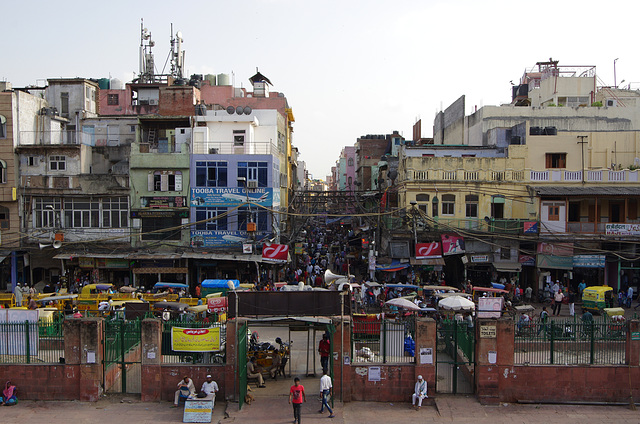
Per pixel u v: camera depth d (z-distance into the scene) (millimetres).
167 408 19938
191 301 30953
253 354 22562
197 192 38312
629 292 35656
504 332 20359
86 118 47562
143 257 37062
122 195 38312
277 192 41844
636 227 37188
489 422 18828
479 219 37844
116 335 21578
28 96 40094
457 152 41469
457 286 39656
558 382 20500
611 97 52406
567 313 33469
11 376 20625
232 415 19188
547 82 52688
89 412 19516
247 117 42031
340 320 20438
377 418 19141
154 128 43094
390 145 68688
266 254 36438
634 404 20312
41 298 30344
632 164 40188
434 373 20359
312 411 19578
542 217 37562
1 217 38219
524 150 38500
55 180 38156
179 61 56000
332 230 77250
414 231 35906
